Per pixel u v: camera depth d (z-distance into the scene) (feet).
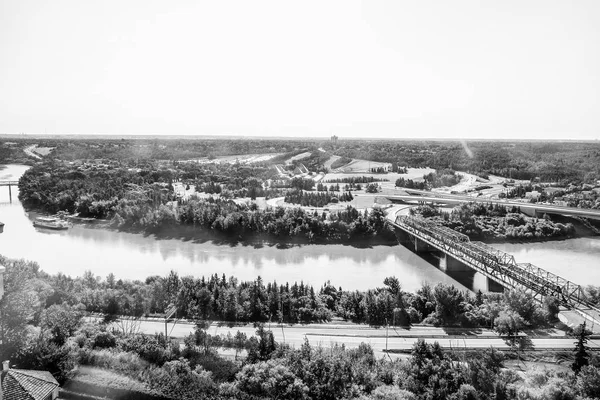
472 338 413.18
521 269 555.69
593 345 391.24
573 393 286.46
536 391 290.35
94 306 460.55
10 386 255.50
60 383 313.94
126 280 536.83
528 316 447.01
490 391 301.84
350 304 483.51
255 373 318.65
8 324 338.34
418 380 315.99
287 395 306.76
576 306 480.64
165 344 364.99
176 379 320.09
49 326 368.48
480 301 491.72
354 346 396.37
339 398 306.96
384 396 294.87
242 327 437.17
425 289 515.50
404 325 452.35
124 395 309.01
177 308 462.60
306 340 362.53
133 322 434.71
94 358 339.16
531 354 378.53
